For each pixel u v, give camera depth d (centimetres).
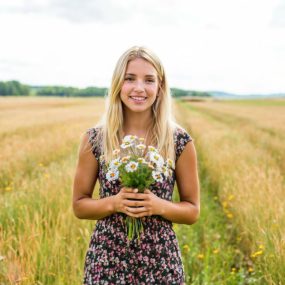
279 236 475
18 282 362
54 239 444
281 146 1499
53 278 399
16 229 506
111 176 229
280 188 678
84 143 255
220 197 783
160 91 259
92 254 247
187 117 3547
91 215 241
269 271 430
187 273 477
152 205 229
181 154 254
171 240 247
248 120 3322
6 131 1789
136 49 253
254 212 573
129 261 240
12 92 12106
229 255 518
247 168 859
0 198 622
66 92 11875
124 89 249
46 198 568
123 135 254
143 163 228
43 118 2723
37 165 984
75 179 256
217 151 1222
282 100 11644
